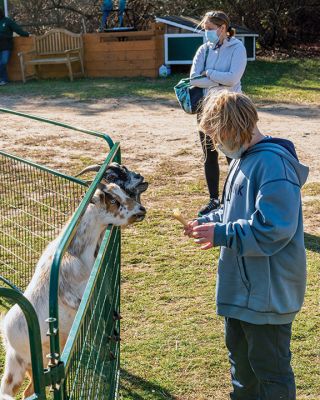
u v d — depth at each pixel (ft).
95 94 52.49
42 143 37.60
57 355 8.15
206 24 24.39
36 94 53.67
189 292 19.92
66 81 59.57
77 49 60.03
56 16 74.54
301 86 54.75
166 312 18.66
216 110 10.98
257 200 10.75
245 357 12.10
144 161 34.09
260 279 11.10
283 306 11.19
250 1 69.00
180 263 22.07
